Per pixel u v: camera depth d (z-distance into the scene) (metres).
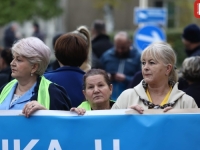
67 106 10.14
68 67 11.83
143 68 10.09
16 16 61.34
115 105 10.26
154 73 9.99
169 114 9.37
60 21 71.81
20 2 61.47
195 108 9.36
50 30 71.00
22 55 9.93
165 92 10.19
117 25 70.75
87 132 9.47
